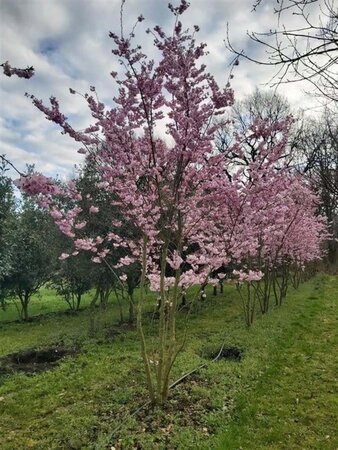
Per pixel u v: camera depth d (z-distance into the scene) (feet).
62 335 31.76
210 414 16.20
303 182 36.99
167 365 17.30
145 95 15.80
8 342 32.09
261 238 31.73
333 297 45.62
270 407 17.31
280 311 37.96
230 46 10.16
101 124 16.39
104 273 31.73
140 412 16.46
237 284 32.78
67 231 17.35
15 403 18.30
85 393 18.86
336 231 68.44
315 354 24.40
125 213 19.75
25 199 42.73
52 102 15.17
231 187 18.66
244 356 23.88
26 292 44.75
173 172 18.12
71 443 14.32
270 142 20.06
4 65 10.40
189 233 20.85
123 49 14.97
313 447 14.28
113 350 26.05
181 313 39.63
